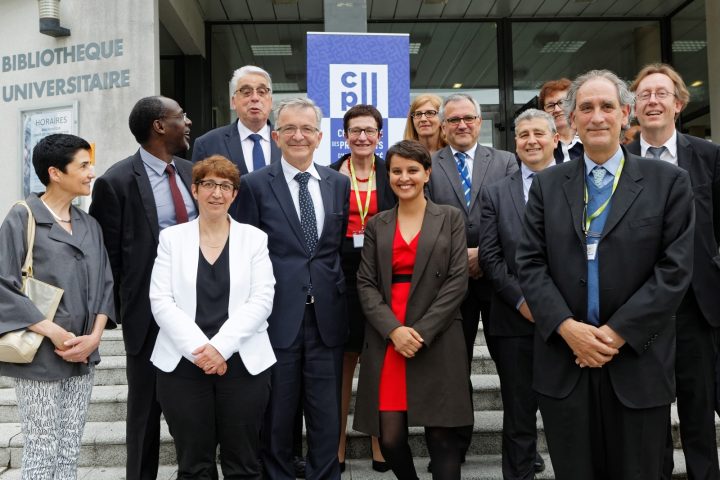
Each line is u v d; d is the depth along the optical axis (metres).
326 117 4.42
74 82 6.69
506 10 8.66
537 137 3.11
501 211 3.15
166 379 2.64
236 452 2.71
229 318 2.66
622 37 8.96
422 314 2.84
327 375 2.98
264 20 8.83
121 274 3.02
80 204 6.41
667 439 2.95
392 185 2.96
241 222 3.03
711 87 7.79
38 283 2.54
